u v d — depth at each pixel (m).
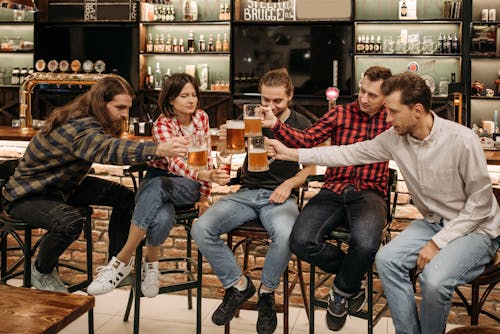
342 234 2.67
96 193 3.10
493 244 2.43
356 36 6.23
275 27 6.25
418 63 6.21
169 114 3.00
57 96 6.64
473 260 2.32
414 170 2.49
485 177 2.34
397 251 2.40
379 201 2.71
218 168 2.82
